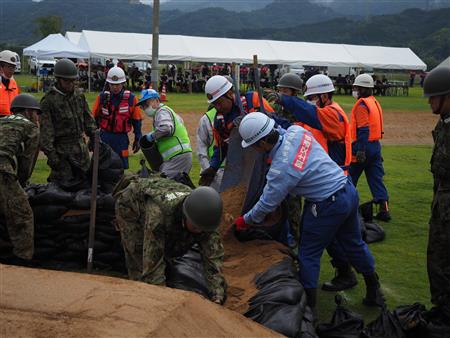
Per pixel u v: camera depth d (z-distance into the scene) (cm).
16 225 562
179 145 734
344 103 2967
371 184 865
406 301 581
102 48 3353
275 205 489
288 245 654
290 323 422
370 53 4153
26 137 566
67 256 627
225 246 579
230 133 643
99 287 352
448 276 502
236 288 493
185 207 391
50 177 683
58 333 295
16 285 349
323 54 4006
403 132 2045
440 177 500
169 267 484
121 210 465
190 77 3575
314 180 490
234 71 660
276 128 505
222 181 616
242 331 354
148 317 316
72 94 683
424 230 830
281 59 3781
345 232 532
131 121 894
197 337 321
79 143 679
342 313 470
